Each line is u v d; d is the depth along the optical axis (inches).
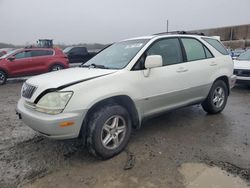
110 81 149.9
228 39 1674.5
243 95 325.1
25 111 148.6
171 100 184.5
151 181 128.1
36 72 511.2
